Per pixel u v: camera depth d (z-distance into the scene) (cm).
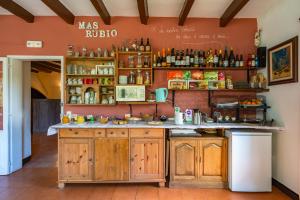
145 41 407
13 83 406
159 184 341
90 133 339
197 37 409
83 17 406
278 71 343
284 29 332
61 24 404
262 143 323
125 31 407
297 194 299
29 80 484
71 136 338
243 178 324
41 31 404
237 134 323
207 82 395
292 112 313
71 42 405
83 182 340
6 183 354
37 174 396
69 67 393
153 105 410
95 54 400
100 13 352
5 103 391
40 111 912
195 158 339
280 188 334
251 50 409
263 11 378
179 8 372
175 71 401
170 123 365
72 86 402
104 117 398
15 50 402
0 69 393
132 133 339
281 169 335
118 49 398
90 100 390
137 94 387
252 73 408
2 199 299
